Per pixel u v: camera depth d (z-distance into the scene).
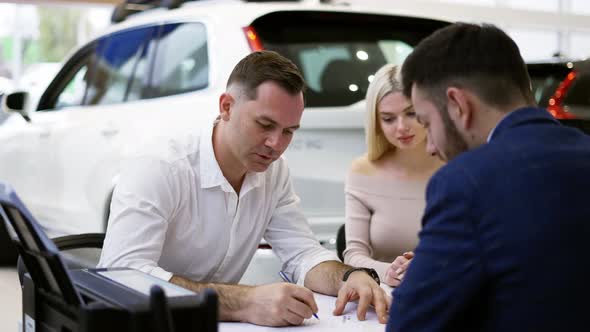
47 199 5.23
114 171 4.47
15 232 1.52
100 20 10.73
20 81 10.02
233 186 2.34
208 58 4.07
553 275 1.34
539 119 1.48
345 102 3.95
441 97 1.51
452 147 1.54
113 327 1.32
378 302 2.03
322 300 2.23
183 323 1.33
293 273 2.51
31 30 10.55
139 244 2.12
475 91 1.48
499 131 1.48
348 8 4.20
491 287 1.38
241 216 2.36
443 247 1.38
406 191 2.99
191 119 4.01
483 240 1.36
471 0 13.10
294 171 3.79
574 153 1.42
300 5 4.12
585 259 1.36
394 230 2.98
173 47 4.39
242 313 1.95
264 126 2.13
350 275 2.21
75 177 4.88
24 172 5.52
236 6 4.14
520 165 1.38
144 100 4.47
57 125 5.16
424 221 1.44
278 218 2.54
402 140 2.87
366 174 3.04
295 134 3.79
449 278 1.37
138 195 2.16
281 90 2.09
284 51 4.00
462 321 1.42
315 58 4.04
